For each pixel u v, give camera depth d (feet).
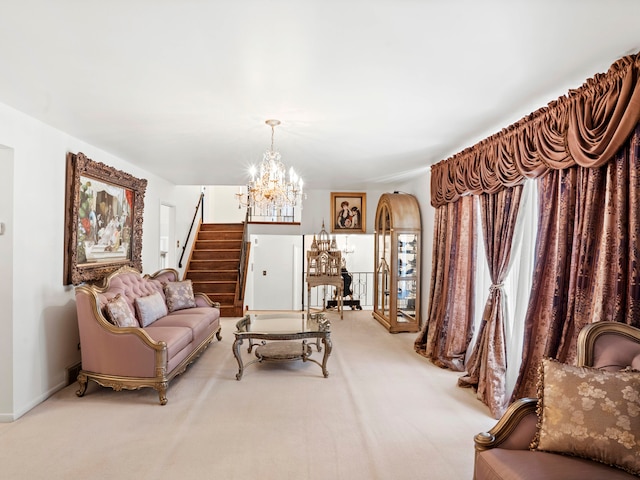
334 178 19.62
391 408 10.14
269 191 11.93
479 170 11.91
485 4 5.27
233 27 5.87
